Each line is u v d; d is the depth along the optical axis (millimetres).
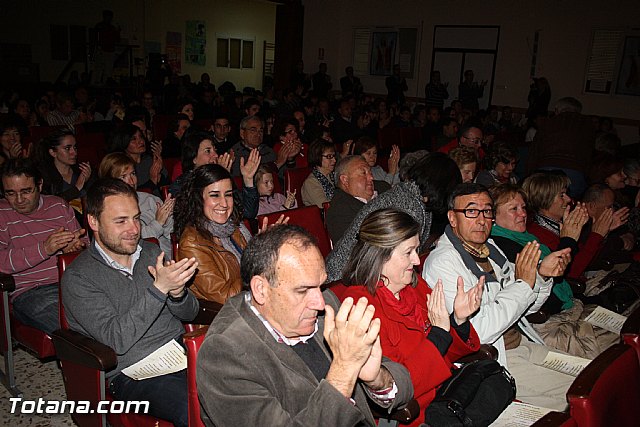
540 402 2193
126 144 4664
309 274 1479
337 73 14078
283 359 1522
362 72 13688
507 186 2852
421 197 2787
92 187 2098
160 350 2158
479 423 1896
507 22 11359
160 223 3230
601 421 1391
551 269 2475
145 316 1988
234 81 17234
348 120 9461
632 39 9961
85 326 2023
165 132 7785
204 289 2510
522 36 11211
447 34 12203
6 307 2557
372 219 2002
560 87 10883
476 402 1936
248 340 1504
